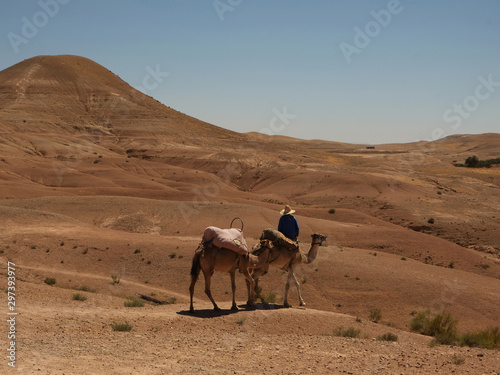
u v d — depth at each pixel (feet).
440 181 489.26
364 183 426.10
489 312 101.19
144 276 117.29
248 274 50.75
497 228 271.49
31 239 139.85
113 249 135.44
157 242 142.72
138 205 218.79
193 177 469.16
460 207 341.62
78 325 38.93
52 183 386.93
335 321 52.06
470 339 52.39
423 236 208.54
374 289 110.22
